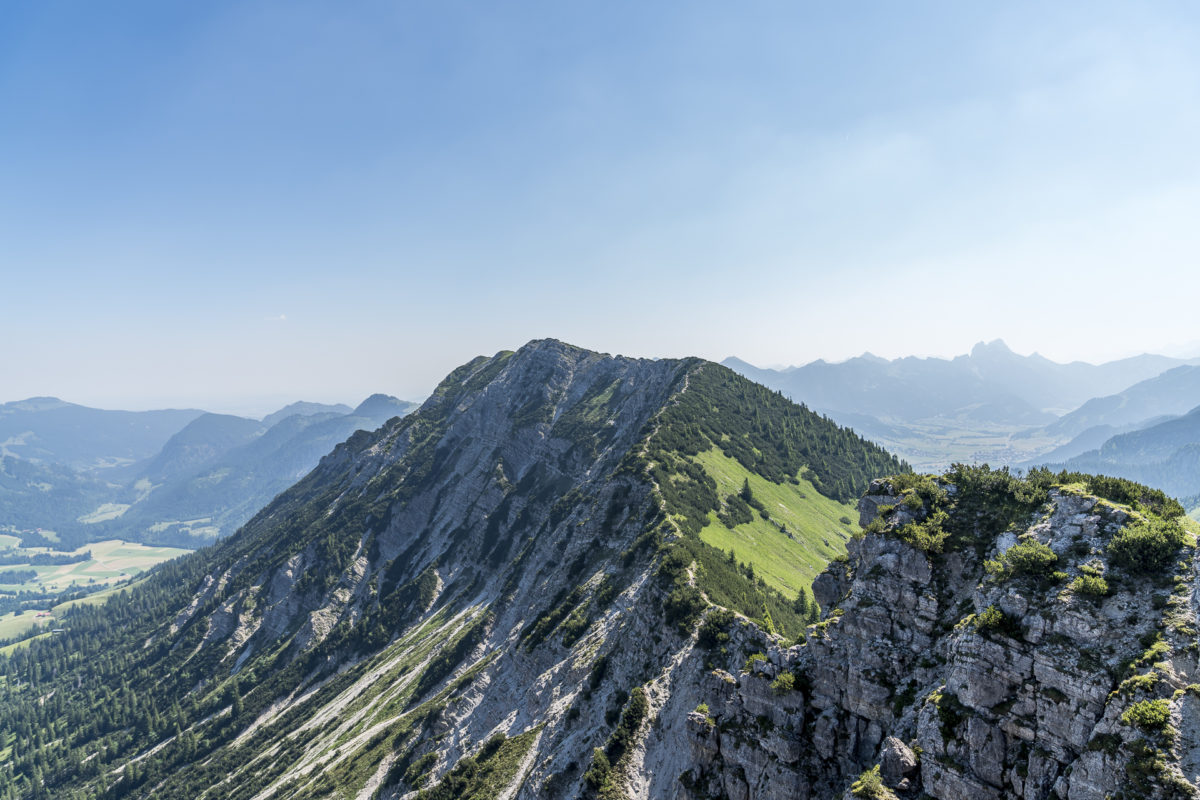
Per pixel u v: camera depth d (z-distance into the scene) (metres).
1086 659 39.31
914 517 56.34
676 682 80.94
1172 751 33.44
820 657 54.44
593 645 107.94
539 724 102.88
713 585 100.25
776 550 149.25
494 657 146.25
